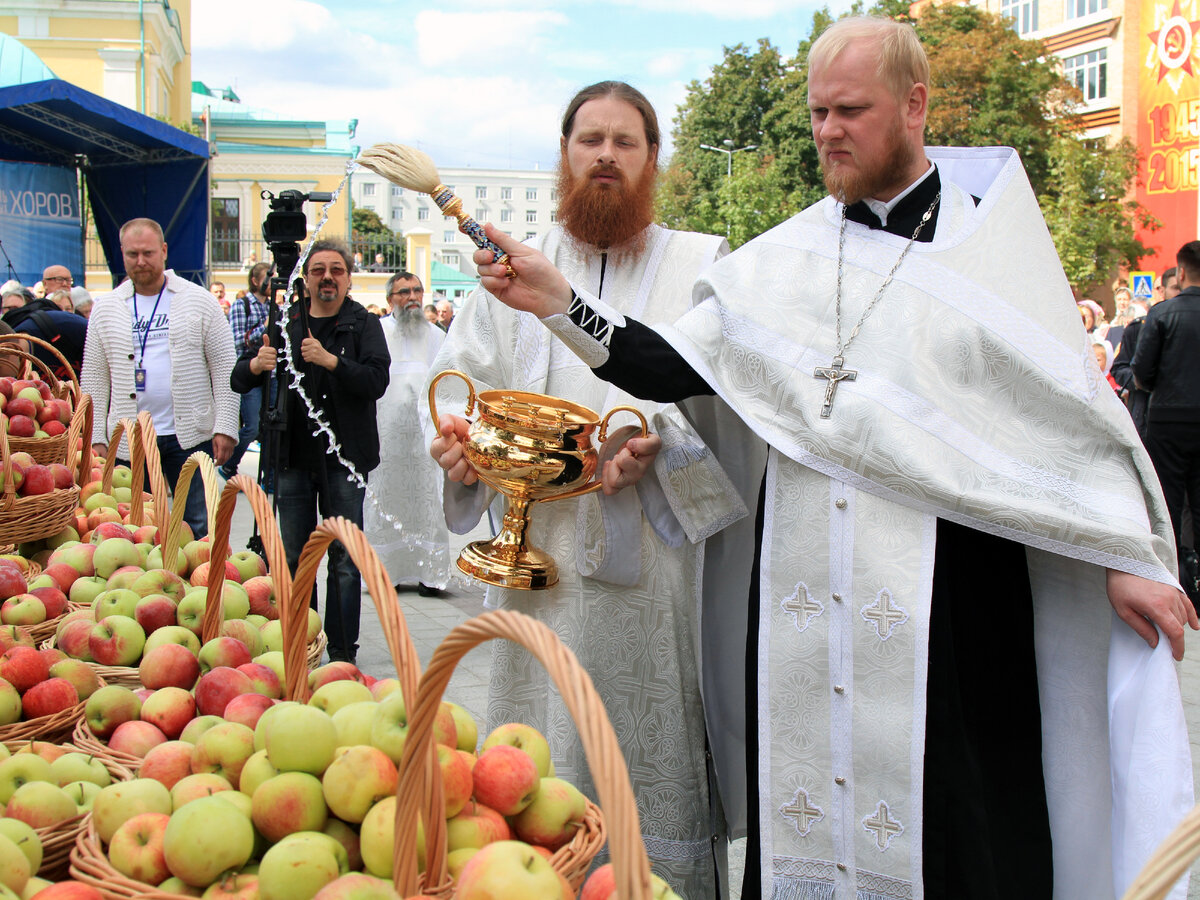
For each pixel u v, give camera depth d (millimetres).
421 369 6289
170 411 5652
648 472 2590
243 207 37000
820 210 2326
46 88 11031
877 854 1993
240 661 2182
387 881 1343
